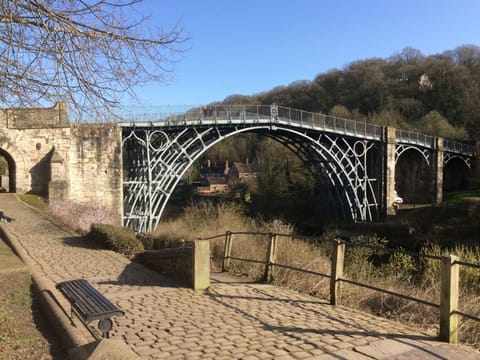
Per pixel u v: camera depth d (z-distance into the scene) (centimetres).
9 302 608
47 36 546
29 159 2836
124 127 3102
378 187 4700
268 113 3647
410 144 4981
